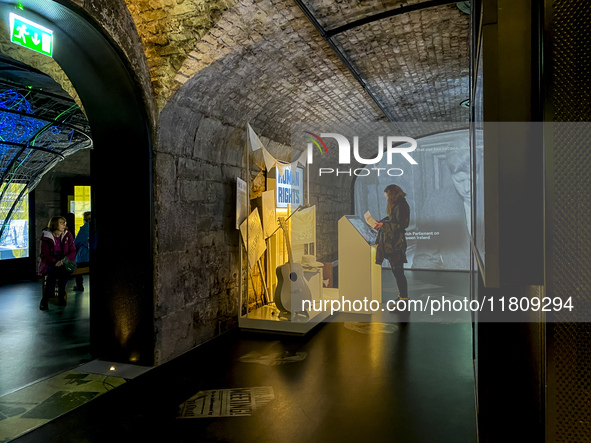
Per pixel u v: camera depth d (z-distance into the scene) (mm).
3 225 8922
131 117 3867
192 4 3764
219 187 5121
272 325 5062
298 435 2740
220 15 3834
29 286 8711
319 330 5289
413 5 4395
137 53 3748
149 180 3916
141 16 3840
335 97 7121
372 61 6004
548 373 1137
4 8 2918
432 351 4453
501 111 1350
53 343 4703
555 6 1098
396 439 2678
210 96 4531
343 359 4203
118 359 4105
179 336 4328
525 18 1332
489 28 1359
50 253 6449
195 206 4613
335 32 4766
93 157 4152
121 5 3594
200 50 3955
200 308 4703
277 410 3094
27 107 6762
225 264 5258
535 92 1317
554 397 1136
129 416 3008
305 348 4559
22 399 3275
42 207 9984
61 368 3941
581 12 1084
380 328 5379
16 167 8172
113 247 4090
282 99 6070
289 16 4328
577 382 1121
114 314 4105
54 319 5836
